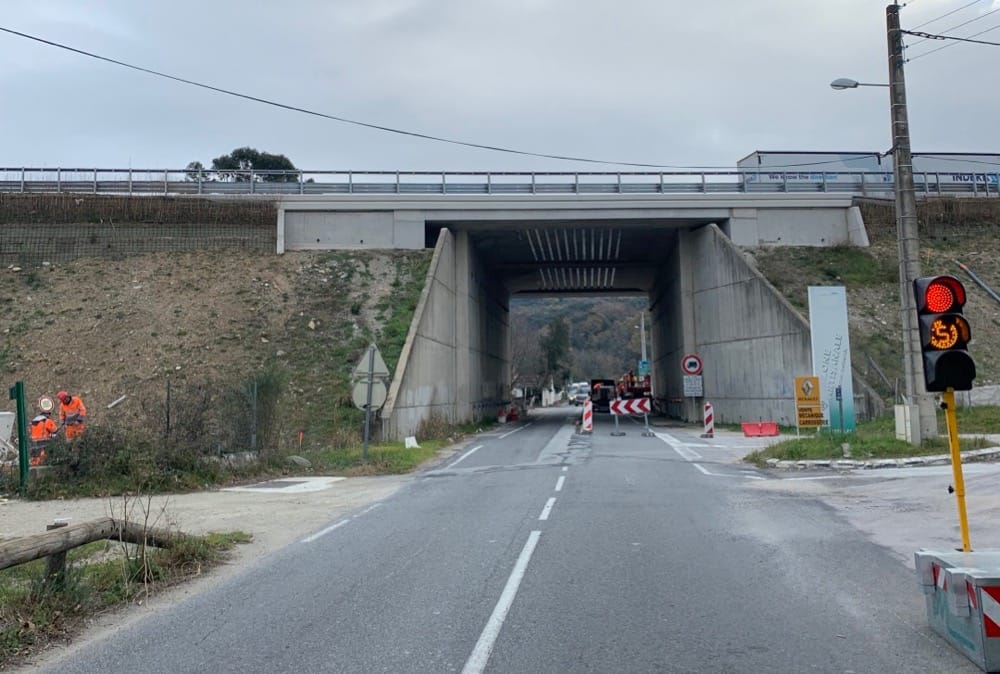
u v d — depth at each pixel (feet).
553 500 44.96
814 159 161.07
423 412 103.81
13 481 51.93
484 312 157.17
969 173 149.89
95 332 101.45
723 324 121.39
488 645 19.79
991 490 43.34
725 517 38.27
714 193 127.85
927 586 20.47
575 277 184.75
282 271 118.62
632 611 22.61
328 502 47.55
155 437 56.44
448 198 126.00
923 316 24.07
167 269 116.98
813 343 76.02
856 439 64.03
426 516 40.78
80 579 24.94
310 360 98.37
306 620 22.44
